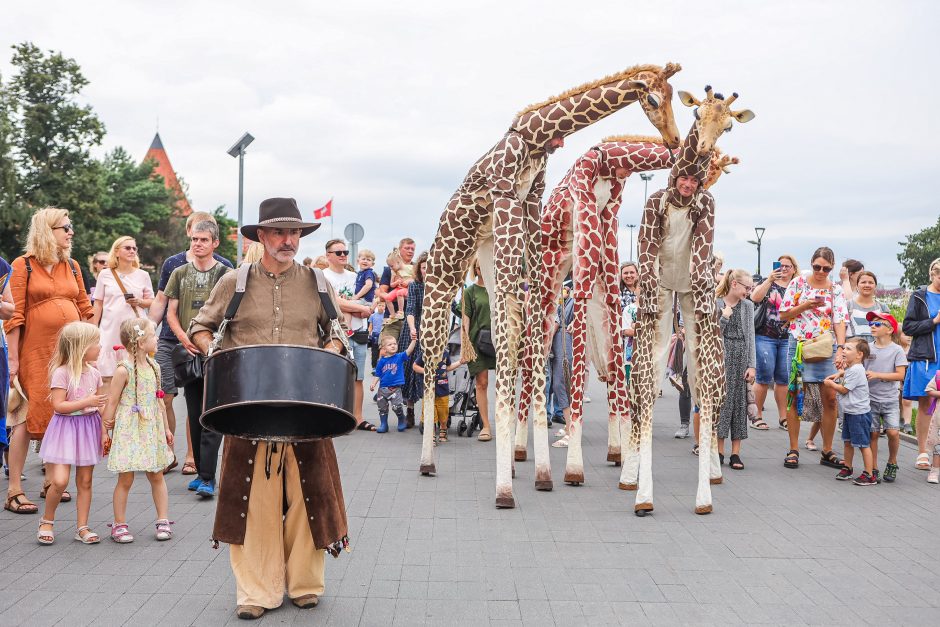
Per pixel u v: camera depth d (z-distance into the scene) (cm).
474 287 1134
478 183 848
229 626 494
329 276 1250
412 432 1182
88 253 6506
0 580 566
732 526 717
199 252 827
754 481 895
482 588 558
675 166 761
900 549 656
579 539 672
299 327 529
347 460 974
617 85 771
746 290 950
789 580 582
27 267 781
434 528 696
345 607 524
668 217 782
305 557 520
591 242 865
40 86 6594
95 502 771
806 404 977
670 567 606
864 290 1205
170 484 845
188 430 891
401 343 1199
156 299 841
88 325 668
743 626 503
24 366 764
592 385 1814
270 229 520
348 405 497
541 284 888
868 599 548
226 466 513
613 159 888
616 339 938
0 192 6100
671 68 745
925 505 797
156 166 8575
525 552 636
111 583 562
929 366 951
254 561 512
